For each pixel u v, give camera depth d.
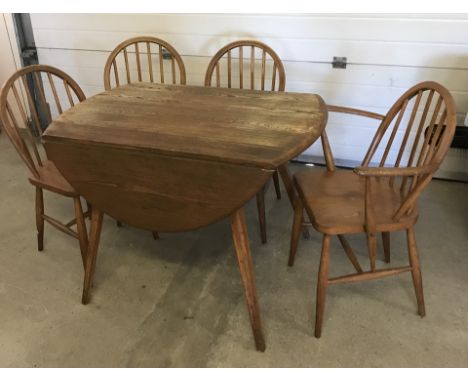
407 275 1.84
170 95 1.82
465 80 2.29
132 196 1.45
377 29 2.29
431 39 2.24
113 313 1.67
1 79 3.17
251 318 1.47
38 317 1.66
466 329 1.58
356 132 2.62
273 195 2.48
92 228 1.62
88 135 1.42
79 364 1.47
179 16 2.56
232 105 1.70
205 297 1.75
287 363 1.46
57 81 3.06
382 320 1.62
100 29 2.76
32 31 2.93
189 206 1.39
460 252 1.98
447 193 2.46
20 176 2.69
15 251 2.02
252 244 2.06
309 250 2.01
